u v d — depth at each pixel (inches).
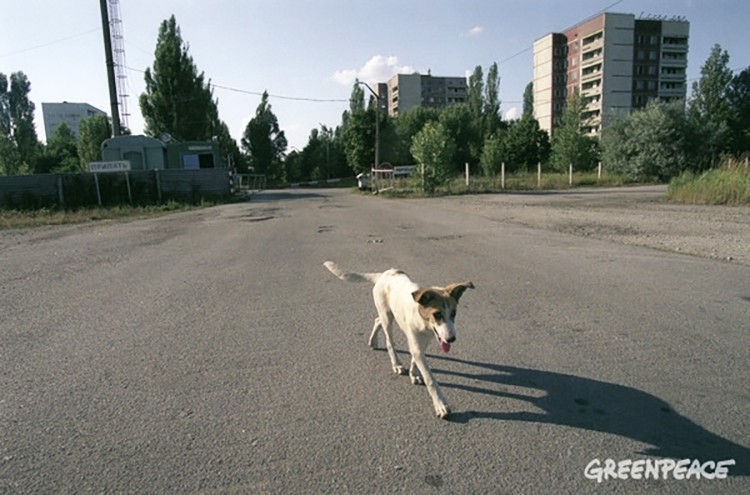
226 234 530.6
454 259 352.8
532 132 2438.5
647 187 1220.5
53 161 2367.1
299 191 1780.3
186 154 1261.1
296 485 108.7
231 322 221.9
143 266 357.4
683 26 3491.6
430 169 1081.4
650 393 148.9
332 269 187.8
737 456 117.8
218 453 121.3
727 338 189.9
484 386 156.6
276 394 152.6
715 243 387.5
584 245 397.4
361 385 158.7
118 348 192.4
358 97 2967.5
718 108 1749.5
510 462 116.3
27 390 157.0
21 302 263.0
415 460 117.5
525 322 213.6
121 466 116.4
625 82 3462.1
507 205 784.3
